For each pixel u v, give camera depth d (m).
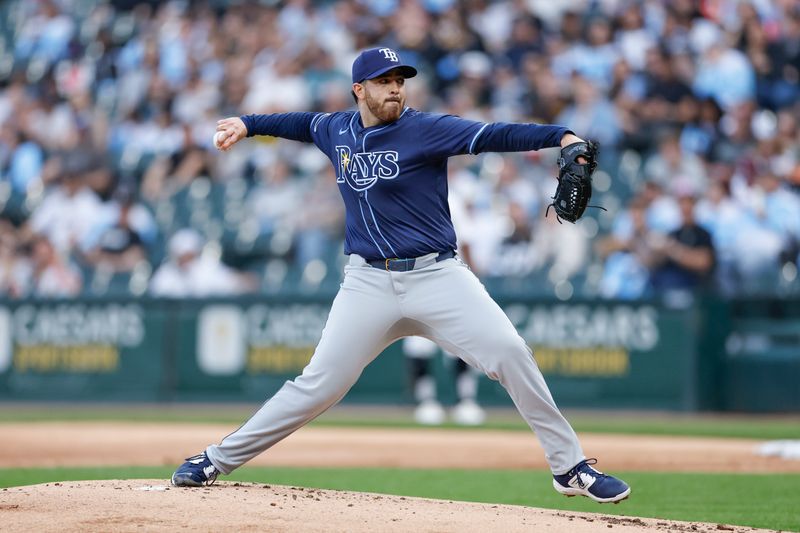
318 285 52.50
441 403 47.28
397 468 28.91
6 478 25.03
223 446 17.75
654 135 53.59
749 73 54.19
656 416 44.66
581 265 49.47
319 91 59.47
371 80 16.70
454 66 58.88
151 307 50.72
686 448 33.53
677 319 44.75
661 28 56.50
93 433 37.41
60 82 66.31
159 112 62.25
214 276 52.59
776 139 50.91
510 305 46.53
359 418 44.25
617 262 47.81
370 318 17.23
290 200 55.53
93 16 68.44
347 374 17.44
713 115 53.03
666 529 16.12
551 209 50.56
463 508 17.17
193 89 62.16
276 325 48.75
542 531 15.07
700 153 51.94
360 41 60.91
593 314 45.59
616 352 45.31
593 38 56.62
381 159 16.77
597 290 48.56
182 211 57.81
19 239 58.47
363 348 17.36
